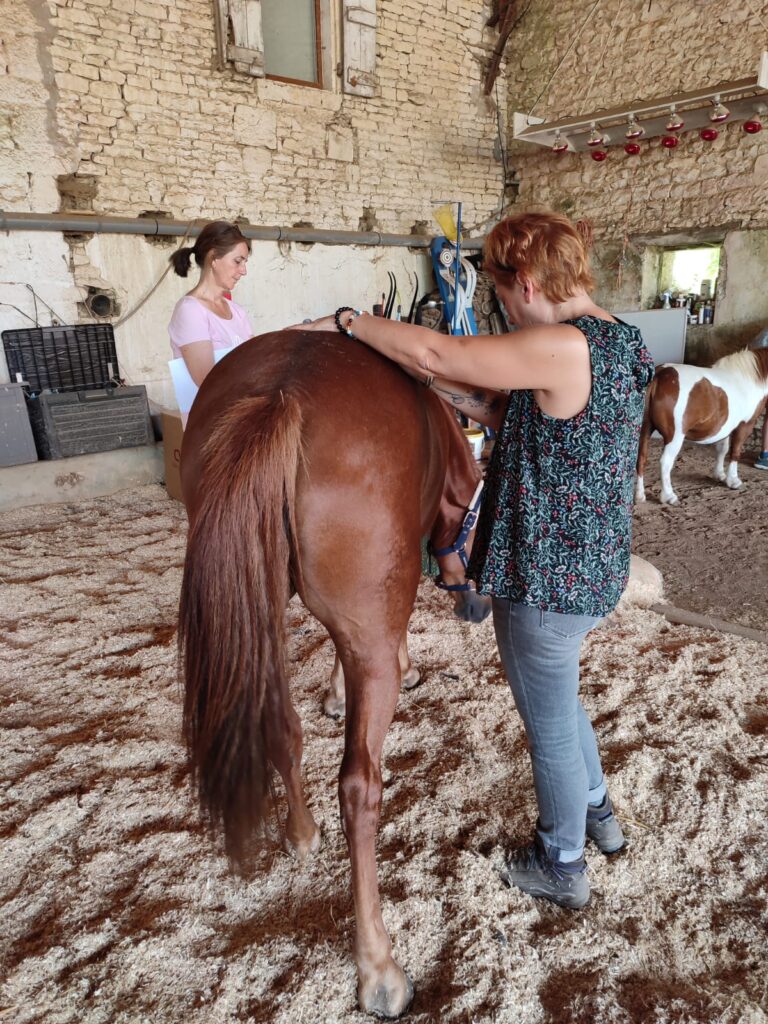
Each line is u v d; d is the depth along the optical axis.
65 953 1.36
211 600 1.05
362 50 6.68
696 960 1.36
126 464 5.04
